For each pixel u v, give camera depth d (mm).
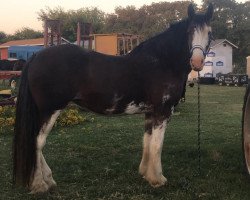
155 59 5258
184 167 6305
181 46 5316
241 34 49250
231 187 5359
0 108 10836
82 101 5133
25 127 4844
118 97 5117
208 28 5199
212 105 15734
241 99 18578
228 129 9820
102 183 5496
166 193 5129
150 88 5223
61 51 4984
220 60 38062
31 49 31984
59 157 6809
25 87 4930
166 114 5320
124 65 5160
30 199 4895
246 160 5617
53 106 4957
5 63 24094
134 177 5711
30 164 4832
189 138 8547
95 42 19797
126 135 8758
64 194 5074
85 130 9289
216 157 6793
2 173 5906
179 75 5348
